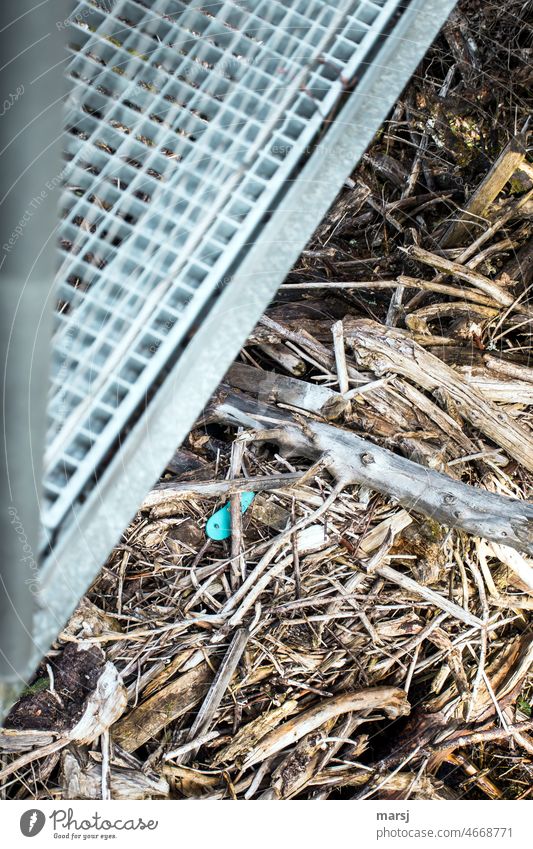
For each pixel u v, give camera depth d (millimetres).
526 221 4719
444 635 4230
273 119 3350
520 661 4309
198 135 3398
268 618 4117
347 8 3420
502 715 4211
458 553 4297
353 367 4441
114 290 3303
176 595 4113
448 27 4816
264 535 4242
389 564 4289
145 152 3389
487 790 4250
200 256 3311
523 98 4785
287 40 3410
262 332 4453
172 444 3250
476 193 4641
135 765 3924
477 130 4812
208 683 4051
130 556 4168
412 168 4914
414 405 4402
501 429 4383
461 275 4570
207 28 3418
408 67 3402
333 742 4086
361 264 4738
